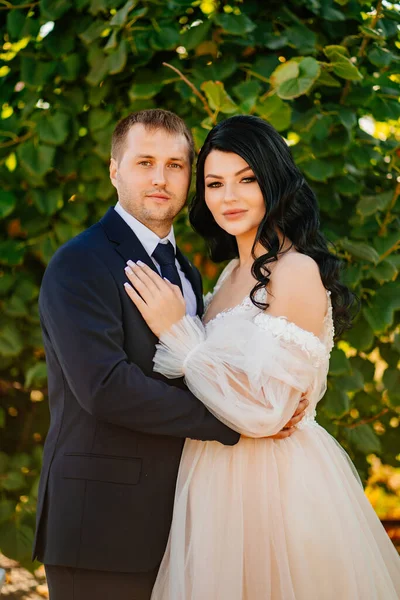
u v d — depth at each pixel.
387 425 3.50
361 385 3.12
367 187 3.19
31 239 3.10
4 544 3.16
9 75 3.07
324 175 2.93
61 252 2.18
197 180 2.52
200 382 2.10
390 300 3.07
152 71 2.94
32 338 3.14
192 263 2.86
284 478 2.18
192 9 2.94
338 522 2.15
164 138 2.29
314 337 2.18
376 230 3.11
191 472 2.17
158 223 2.32
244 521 2.13
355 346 3.11
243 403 2.09
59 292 2.11
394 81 3.21
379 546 2.36
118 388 2.03
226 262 3.18
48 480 2.16
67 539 2.08
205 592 2.03
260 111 2.78
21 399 3.39
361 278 3.02
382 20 3.04
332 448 2.41
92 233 2.25
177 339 2.16
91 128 2.96
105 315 2.10
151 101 2.96
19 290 3.11
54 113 2.98
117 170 2.37
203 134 2.79
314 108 2.95
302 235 2.37
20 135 3.06
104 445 2.12
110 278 2.15
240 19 2.78
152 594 2.11
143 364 2.19
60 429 2.19
